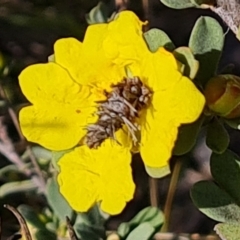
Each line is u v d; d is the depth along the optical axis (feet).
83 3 0.44
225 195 0.24
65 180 0.23
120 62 0.22
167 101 0.21
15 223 0.38
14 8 0.44
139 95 0.22
